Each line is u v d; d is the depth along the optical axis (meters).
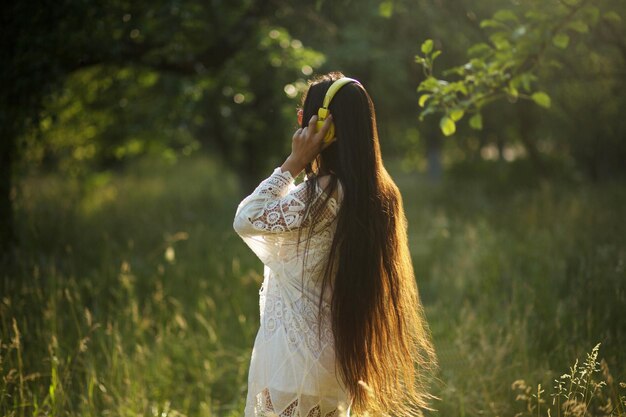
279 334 1.99
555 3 3.49
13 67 4.18
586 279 3.72
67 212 5.70
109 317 3.59
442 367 3.23
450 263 5.26
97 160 7.41
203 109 6.66
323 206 1.93
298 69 6.14
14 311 3.33
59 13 4.12
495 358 3.07
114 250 4.99
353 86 1.98
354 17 6.57
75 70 4.78
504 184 9.91
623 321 3.24
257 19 5.42
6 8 4.17
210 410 3.32
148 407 3.14
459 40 5.84
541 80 5.45
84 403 2.92
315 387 1.97
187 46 5.14
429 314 4.18
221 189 10.87
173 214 7.56
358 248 1.93
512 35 3.33
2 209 4.44
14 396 2.77
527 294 3.86
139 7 4.60
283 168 1.96
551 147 13.70
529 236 5.57
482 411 2.84
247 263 5.02
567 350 3.09
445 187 10.36
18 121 4.28
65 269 4.21
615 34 4.44
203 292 4.32
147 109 6.27
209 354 3.67
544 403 2.84
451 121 3.06
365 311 1.97
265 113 7.60
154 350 3.56
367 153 1.96
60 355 3.21
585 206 6.58
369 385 2.06
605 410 2.72
